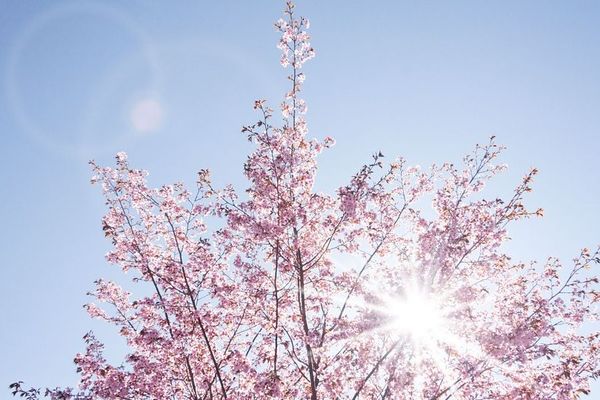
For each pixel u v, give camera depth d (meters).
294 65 11.32
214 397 10.38
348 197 9.91
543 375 8.72
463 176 11.23
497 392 8.82
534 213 10.14
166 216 10.79
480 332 8.74
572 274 9.82
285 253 10.51
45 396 8.46
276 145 10.48
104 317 10.92
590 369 9.48
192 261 10.54
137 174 11.09
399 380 9.15
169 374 10.32
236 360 9.79
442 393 8.89
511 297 10.02
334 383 9.20
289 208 10.05
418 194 11.01
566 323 9.45
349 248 10.70
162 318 10.57
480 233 10.06
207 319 10.16
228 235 10.69
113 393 9.10
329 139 11.00
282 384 9.52
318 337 9.27
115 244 10.76
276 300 10.05
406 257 10.41
